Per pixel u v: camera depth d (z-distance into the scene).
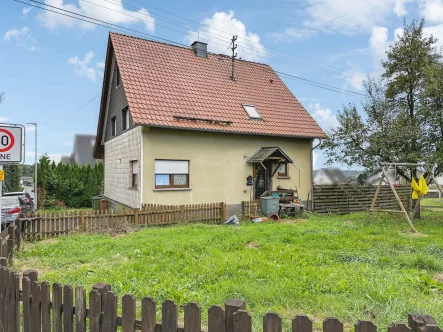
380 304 4.24
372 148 14.02
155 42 16.92
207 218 13.07
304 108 18.05
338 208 16.91
